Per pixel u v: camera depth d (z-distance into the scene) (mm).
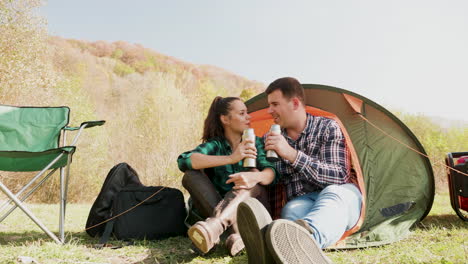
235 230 1846
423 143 6934
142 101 7203
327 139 2168
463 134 7094
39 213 3766
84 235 2582
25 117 2537
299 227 1387
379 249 2098
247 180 1875
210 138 2348
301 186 2195
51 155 2229
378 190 2848
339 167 2070
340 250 2070
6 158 2164
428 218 3170
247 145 1981
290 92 2223
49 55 6707
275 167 2203
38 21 6090
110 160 6762
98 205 2449
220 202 1812
